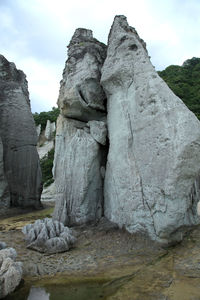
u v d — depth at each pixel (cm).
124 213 666
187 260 493
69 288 412
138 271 459
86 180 746
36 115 4316
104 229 684
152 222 588
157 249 555
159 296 375
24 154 1321
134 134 665
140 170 630
